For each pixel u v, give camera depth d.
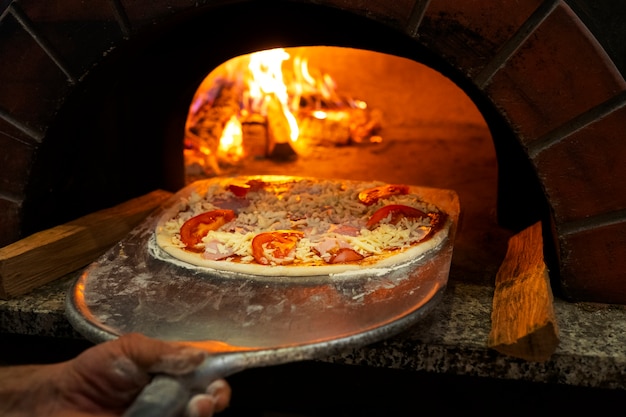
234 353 0.58
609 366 0.67
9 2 0.83
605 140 0.73
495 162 1.36
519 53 0.73
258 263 0.75
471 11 0.73
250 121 1.41
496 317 0.72
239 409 0.82
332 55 1.61
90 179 0.98
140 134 1.06
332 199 0.90
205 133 1.39
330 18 0.94
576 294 0.77
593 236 0.75
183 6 0.79
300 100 1.59
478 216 1.07
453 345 0.69
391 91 1.62
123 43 0.82
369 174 1.31
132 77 1.02
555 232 0.78
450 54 0.75
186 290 0.73
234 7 0.95
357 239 0.78
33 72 0.83
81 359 0.57
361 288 0.71
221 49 1.01
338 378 0.77
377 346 0.70
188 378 0.55
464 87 0.98
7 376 0.59
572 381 0.68
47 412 0.57
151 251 0.80
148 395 0.52
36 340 0.82
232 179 1.01
